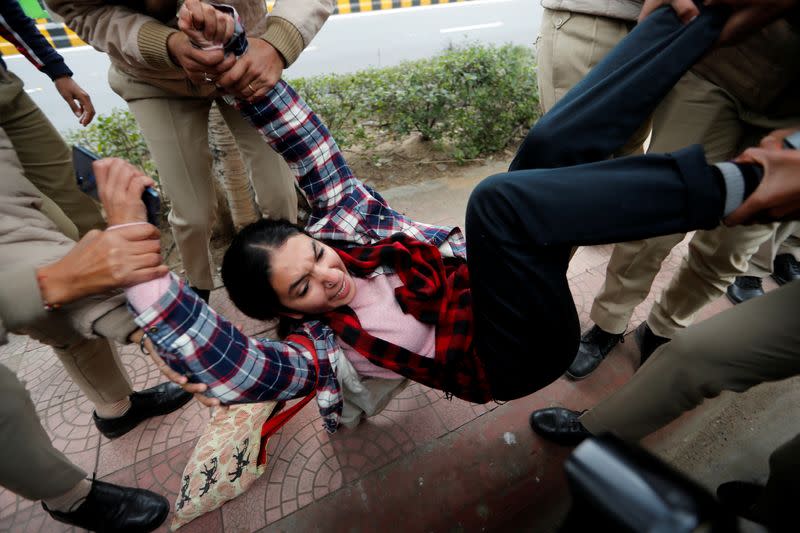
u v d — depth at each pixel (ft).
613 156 6.45
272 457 5.74
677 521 1.19
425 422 6.10
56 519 5.09
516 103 12.63
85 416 6.39
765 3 3.00
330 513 5.22
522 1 34.22
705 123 4.80
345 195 4.74
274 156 6.75
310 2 4.91
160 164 6.11
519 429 6.02
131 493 5.18
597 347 6.73
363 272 4.37
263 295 3.90
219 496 5.23
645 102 3.37
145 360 7.13
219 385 3.31
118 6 4.89
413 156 13.21
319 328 4.21
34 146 5.74
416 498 5.32
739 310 3.69
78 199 6.47
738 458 5.72
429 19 30.42
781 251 8.22
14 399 3.57
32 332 4.08
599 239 2.86
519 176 2.97
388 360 4.11
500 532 5.01
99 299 3.11
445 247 4.76
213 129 8.18
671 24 3.38
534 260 3.15
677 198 2.63
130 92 5.76
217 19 3.62
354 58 24.21
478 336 3.90
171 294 2.97
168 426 6.22
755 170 2.49
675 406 4.23
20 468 3.80
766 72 4.09
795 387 6.47
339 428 6.04
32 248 3.13
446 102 12.17
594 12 5.34
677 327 6.19
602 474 1.36
